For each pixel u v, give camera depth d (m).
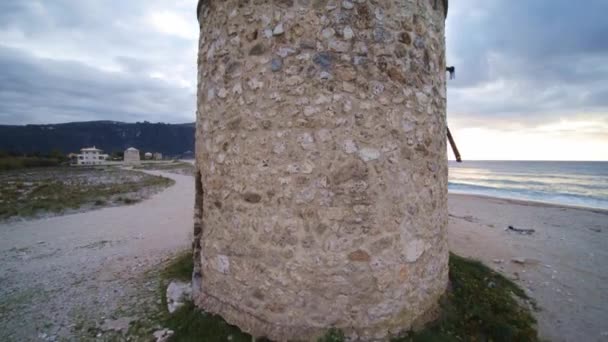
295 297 2.69
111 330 3.14
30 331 3.15
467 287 3.80
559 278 5.00
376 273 2.69
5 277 4.70
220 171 3.10
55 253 6.08
